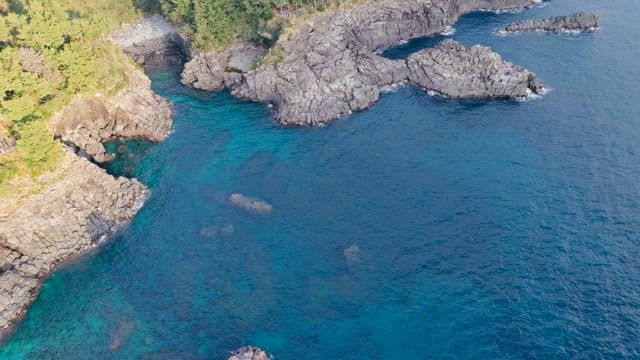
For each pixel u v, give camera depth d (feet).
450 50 528.63
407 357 307.99
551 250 356.79
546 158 427.74
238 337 323.98
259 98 518.37
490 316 322.96
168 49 596.29
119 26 593.42
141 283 359.25
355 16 558.56
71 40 451.53
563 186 401.90
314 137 470.39
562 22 587.68
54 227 382.83
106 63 472.44
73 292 357.20
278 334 324.19
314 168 437.17
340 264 361.30
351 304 337.31
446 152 442.09
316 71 506.89
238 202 408.05
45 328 336.90
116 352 320.70
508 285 338.34
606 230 366.43
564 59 542.57
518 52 557.33
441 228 378.94
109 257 378.32
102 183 408.87
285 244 377.30
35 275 365.81
